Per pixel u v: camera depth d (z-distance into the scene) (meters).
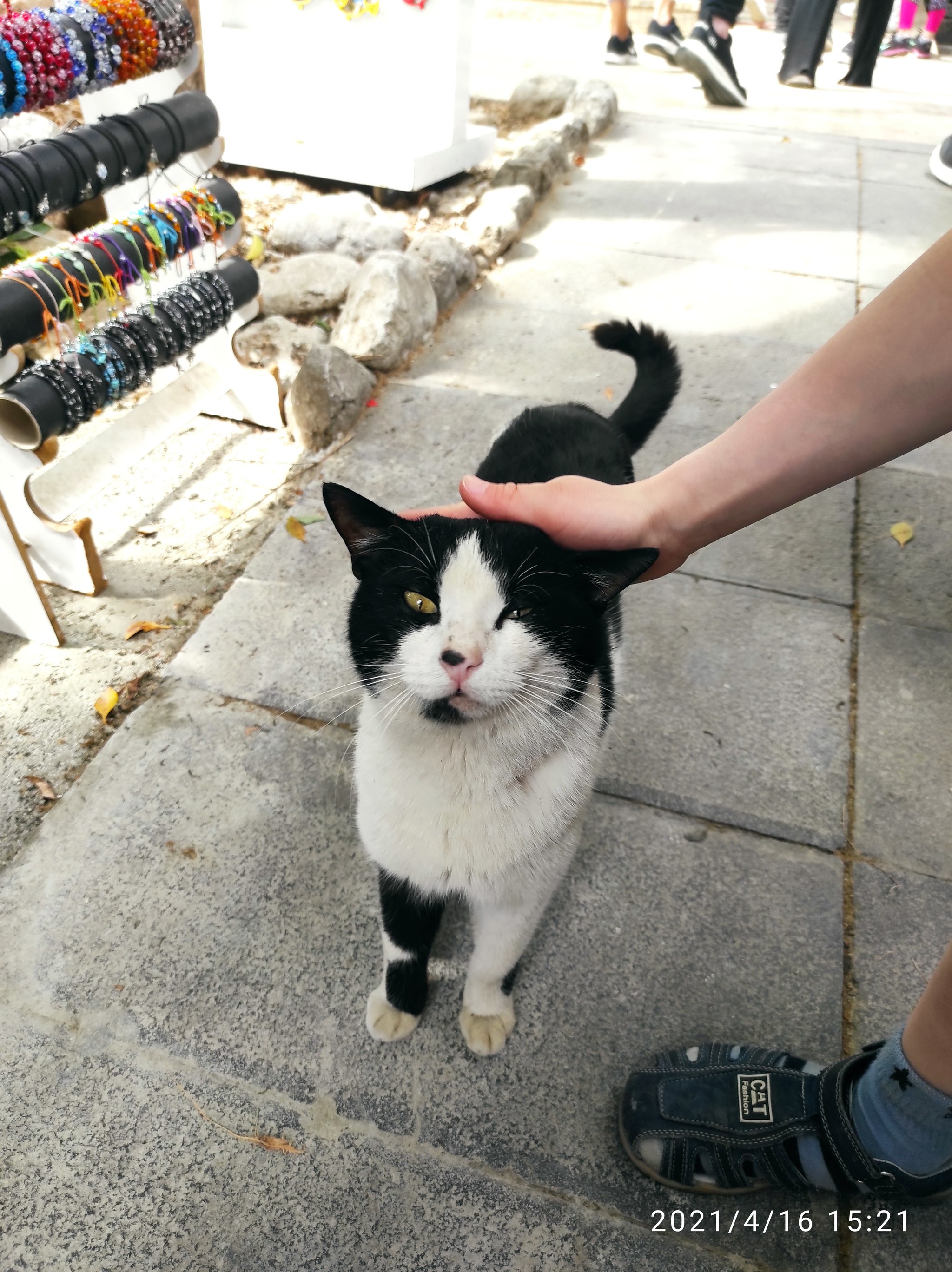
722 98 2.39
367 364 1.21
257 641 0.86
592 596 0.54
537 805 0.54
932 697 0.85
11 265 0.83
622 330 0.91
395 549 0.54
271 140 1.63
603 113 2.09
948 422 0.44
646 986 0.64
